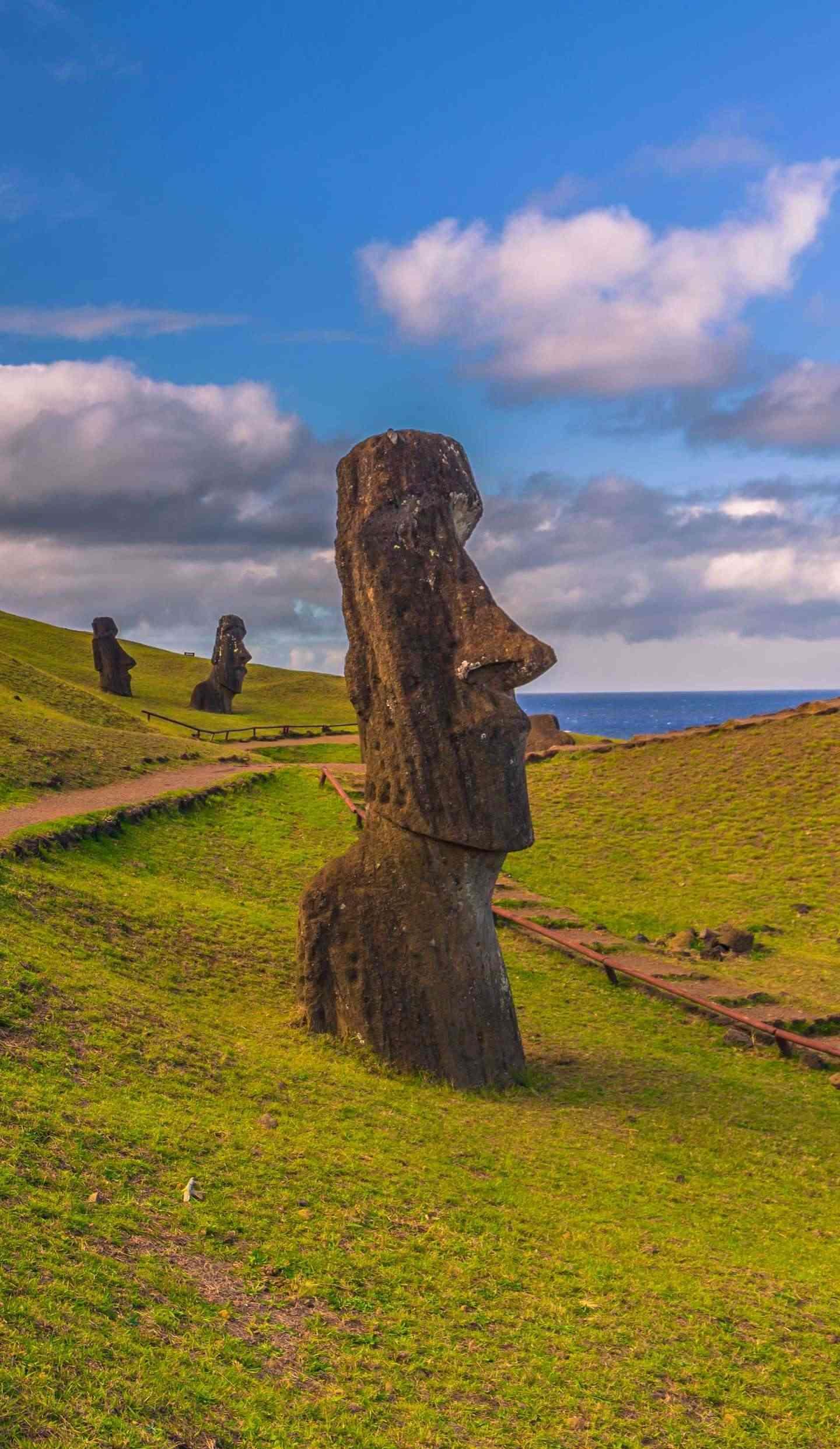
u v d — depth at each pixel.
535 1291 9.66
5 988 13.28
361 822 33.78
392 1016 16.23
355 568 17.09
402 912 16.50
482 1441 7.32
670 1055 19.34
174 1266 8.48
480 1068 16.31
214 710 71.44
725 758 38.34
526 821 16.53
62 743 37.12
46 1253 7.86
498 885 29.94
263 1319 8.18
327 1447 6.83
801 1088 18.05
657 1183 13.29
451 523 16.98
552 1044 19.39
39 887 19.39
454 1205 11.30
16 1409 6.13
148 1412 6.58
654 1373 8.59
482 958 16.69
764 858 30.89
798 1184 14.02
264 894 25.92
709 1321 9.61
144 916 20.36
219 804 33.50
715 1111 16.55
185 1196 9.71
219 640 72.25
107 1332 7.21
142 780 35.47
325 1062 15.61
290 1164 11.13
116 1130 10.54
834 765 35.75
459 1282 9.50
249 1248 9.21
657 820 34.69
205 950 19.84
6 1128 9.73
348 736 63.28
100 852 24.69
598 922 27.58
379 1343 8.26
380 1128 13.31
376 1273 9.34
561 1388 8.15
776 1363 9.02
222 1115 12.06
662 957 24.73
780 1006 21.56
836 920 26.97
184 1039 14.33
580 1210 11.91
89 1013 13.77
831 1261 11.61
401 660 16.45
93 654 76.25
